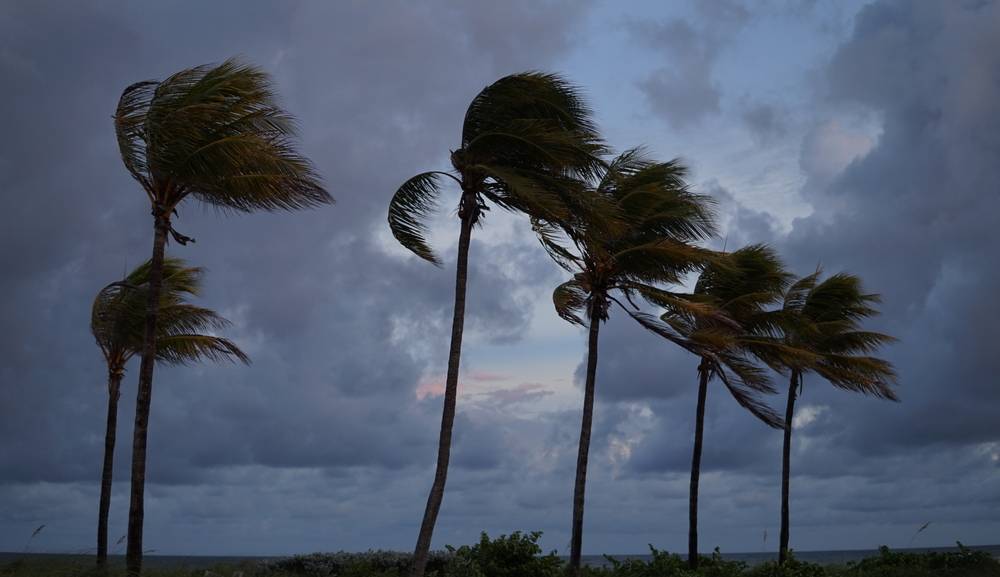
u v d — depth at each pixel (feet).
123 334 74.95
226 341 76.79
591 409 75.92
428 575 72.02
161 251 57.82
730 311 98.07
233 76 57.62
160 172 56.49
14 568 61.21
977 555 102.17
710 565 96.32
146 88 57.41
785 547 104.17
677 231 78.54
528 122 58.44
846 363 107.34
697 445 95.20
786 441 108.06
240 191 60.34
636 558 93.71
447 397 58.44
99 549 72.90
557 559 75.31
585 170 60.80
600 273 77.05
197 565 72.23
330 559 74.84
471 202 60.64
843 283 108.78
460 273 60.29
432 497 57.00
